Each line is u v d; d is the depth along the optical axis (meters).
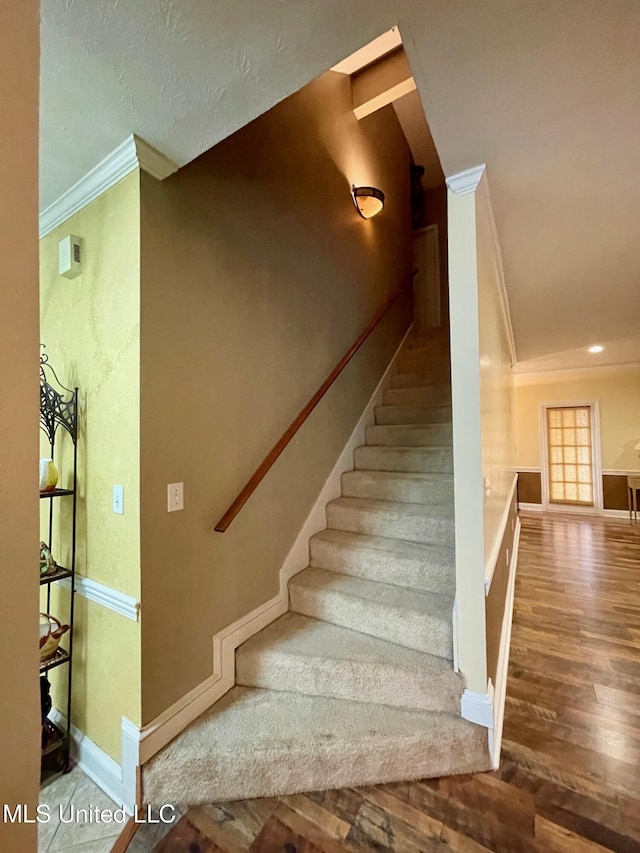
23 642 0.52
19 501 0.52
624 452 6.26
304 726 1.54
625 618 2.77
